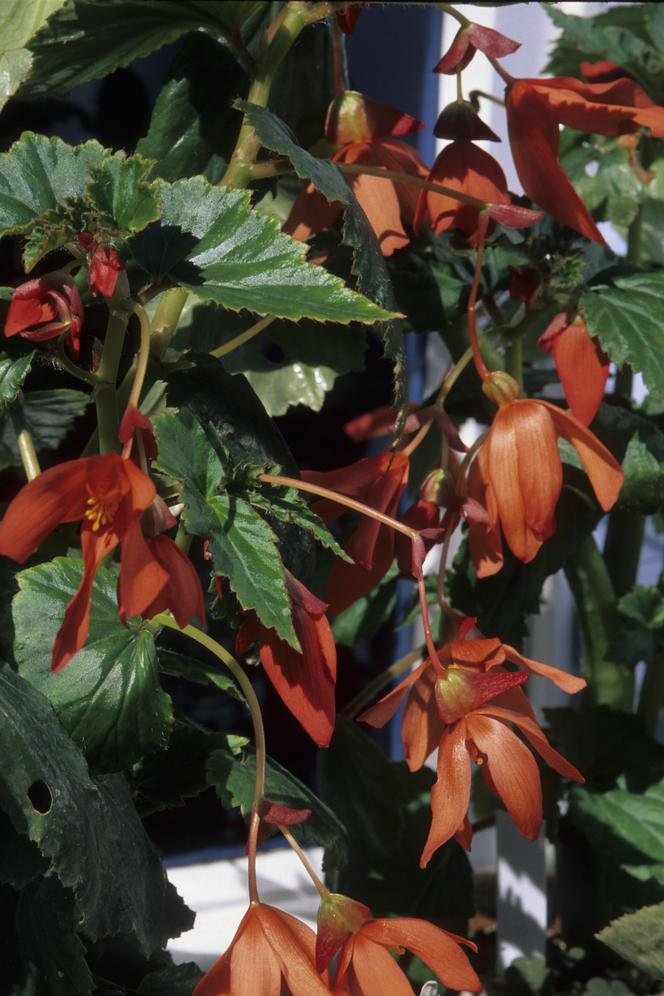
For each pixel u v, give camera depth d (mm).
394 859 1089
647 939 973
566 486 1021
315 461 1301
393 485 891
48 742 814
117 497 756
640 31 1229
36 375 1150
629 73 1132
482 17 1240
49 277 807
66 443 1157
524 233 972
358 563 890
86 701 832
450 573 1060
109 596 847
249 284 815
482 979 1131
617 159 1158
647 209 1266
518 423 875
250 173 888
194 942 1164
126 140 1150
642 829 1062
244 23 936
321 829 888
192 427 808
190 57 934
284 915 815
